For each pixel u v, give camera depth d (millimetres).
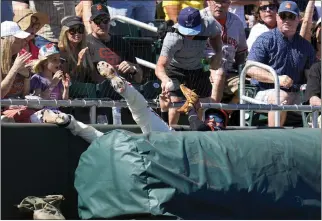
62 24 29625
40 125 23797
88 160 22500
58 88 27500
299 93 32469
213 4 33875
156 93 30000
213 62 31078
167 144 21969
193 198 21250
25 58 25875
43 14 31125
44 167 23797
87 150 22734
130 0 35375
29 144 23578
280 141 23297
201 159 21938
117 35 31875
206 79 30656
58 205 23125
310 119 32344
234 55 34469
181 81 29984
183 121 30125
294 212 22516
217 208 21531
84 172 22562
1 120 24688
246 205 21922
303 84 33000
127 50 31125
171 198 20969
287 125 32719
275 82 30625
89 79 29703
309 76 31156
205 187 21438
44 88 27094
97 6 30500
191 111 26609
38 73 27188
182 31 29469
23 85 26625
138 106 25078
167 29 31141
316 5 39781
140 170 21156
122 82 24797
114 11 34969
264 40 32781
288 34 32719
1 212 22922
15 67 25719
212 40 31094
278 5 36219
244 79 31281
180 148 21969
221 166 22031
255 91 32438
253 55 32812
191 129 26250
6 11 31547
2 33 26891
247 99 31000
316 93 30953
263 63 32750
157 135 22312
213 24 30547
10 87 25688
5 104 23656
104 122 28406
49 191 23859
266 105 28750
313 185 22984
